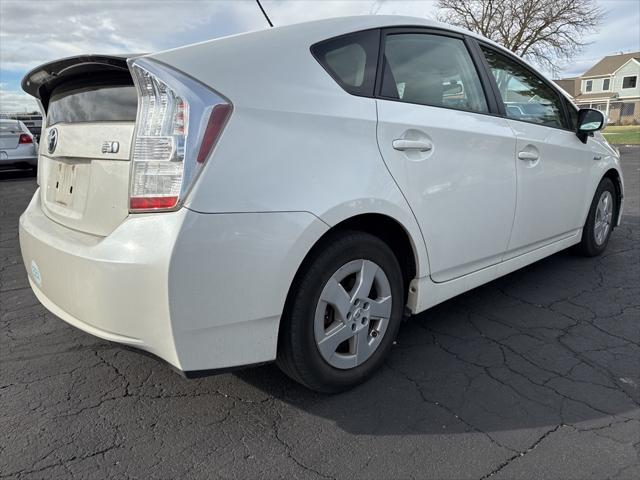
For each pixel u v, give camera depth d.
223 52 1.97
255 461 1.95
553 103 3.61
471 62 2.93
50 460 1.97
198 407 2.31
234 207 1.82
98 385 2.51
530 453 1.96
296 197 1.96
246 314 1.91
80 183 2.18
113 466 1.94
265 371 2.61
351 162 2.14
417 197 2.42
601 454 1.95
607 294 3.56
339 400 2.34
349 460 1.95
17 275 4.34
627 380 2.46
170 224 1.75
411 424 2.16
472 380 2.48
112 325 1.88
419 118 2.45
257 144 1.88
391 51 2.49
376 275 2.38
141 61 1.86
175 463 1.95
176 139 1.76
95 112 2.13
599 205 4.21
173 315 1.77
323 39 2.26
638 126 48.28
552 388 2.41
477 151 2.73
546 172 3.31
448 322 3.16
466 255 2.78
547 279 3.89
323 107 2.11
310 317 2.12
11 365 2.72
